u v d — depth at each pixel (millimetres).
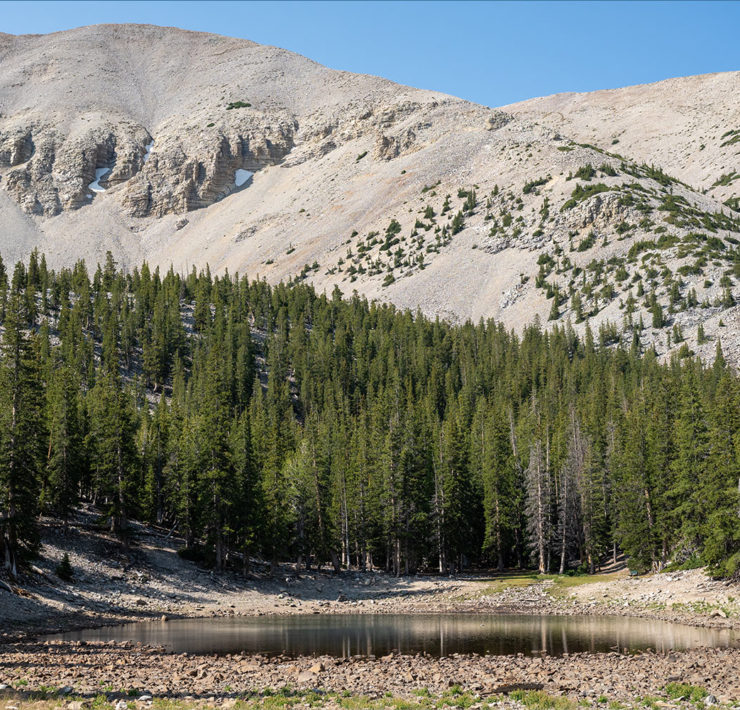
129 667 31719
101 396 88688
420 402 133875
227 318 188875
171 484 84062
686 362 144625
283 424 116438
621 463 79375
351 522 87312
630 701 24641
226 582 71000
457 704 24234
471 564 94312
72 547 66938
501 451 92000
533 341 193125
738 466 54500
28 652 35344
